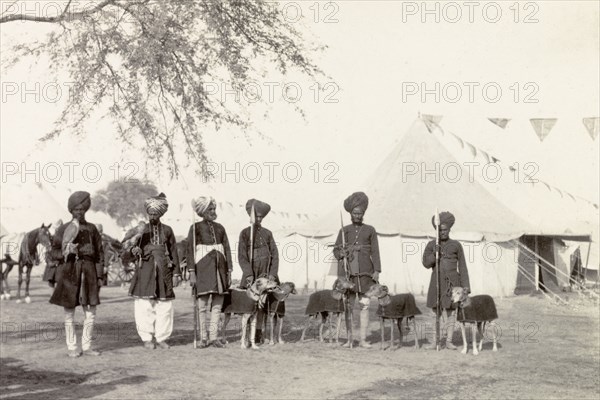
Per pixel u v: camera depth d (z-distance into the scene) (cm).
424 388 727
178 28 1100
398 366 858
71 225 931
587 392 711
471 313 959
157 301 1009
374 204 2456
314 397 681
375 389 720
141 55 1076
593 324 1362
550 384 752
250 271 1045
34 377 770
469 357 937
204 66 1133
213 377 779
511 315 1591
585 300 2077
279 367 845
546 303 1978
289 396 684
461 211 2372
